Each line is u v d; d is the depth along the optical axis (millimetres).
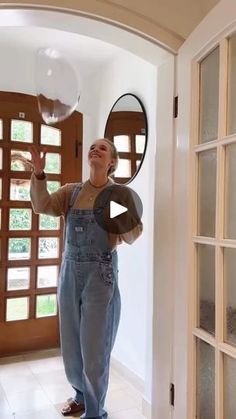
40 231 2883
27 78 2826
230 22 1122
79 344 1959
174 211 1473
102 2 1381
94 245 1821
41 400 2154
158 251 1581
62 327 1953
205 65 1329
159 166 1593
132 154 2420
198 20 1516
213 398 1244
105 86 2844
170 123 1522
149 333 2092
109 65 2785
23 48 2670
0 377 2445
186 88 1393
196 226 1342
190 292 1339
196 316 1339
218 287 1203
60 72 1630
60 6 1336
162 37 1463
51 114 1688
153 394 1598
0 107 2740
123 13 1409
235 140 1132
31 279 2850
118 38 1510
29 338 2861
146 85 2293
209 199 1295
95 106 2996
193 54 1347
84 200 1882
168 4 1477
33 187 1867
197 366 1332
